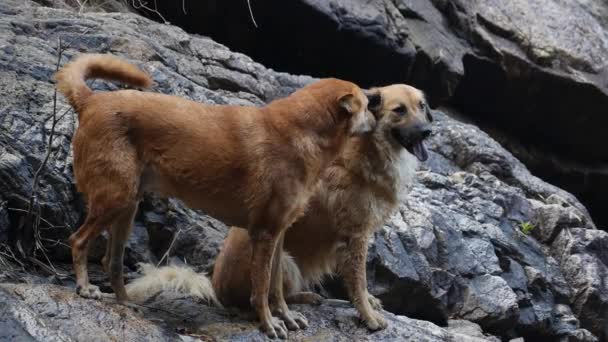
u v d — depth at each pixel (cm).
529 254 1177
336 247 812
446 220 1105
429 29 1586
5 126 834
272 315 741
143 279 781
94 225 670
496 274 1091
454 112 1695
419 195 1149
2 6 1064
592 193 1820
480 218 1166
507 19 1661
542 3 1709
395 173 818
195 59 1155
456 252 1083
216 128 691
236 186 693
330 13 1434
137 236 883
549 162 1762
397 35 1503
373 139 812
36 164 828
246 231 773
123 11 1350
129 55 1051
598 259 1223
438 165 1284
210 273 887
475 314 1055
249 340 699
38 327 618
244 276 768
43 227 820
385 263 983
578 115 1703
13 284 672
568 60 1655
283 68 1548
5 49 925
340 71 1545
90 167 669
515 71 1642
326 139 717
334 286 986
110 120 669
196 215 930
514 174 1335
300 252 827
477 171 1307
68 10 1205
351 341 746
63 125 863
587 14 1745
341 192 807
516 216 1231
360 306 785
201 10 1430
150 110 680
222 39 1486
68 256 844
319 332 746
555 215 1238
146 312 728
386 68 1527
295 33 1470
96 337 630
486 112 1731
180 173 687
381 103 824
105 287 810
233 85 1154
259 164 691
